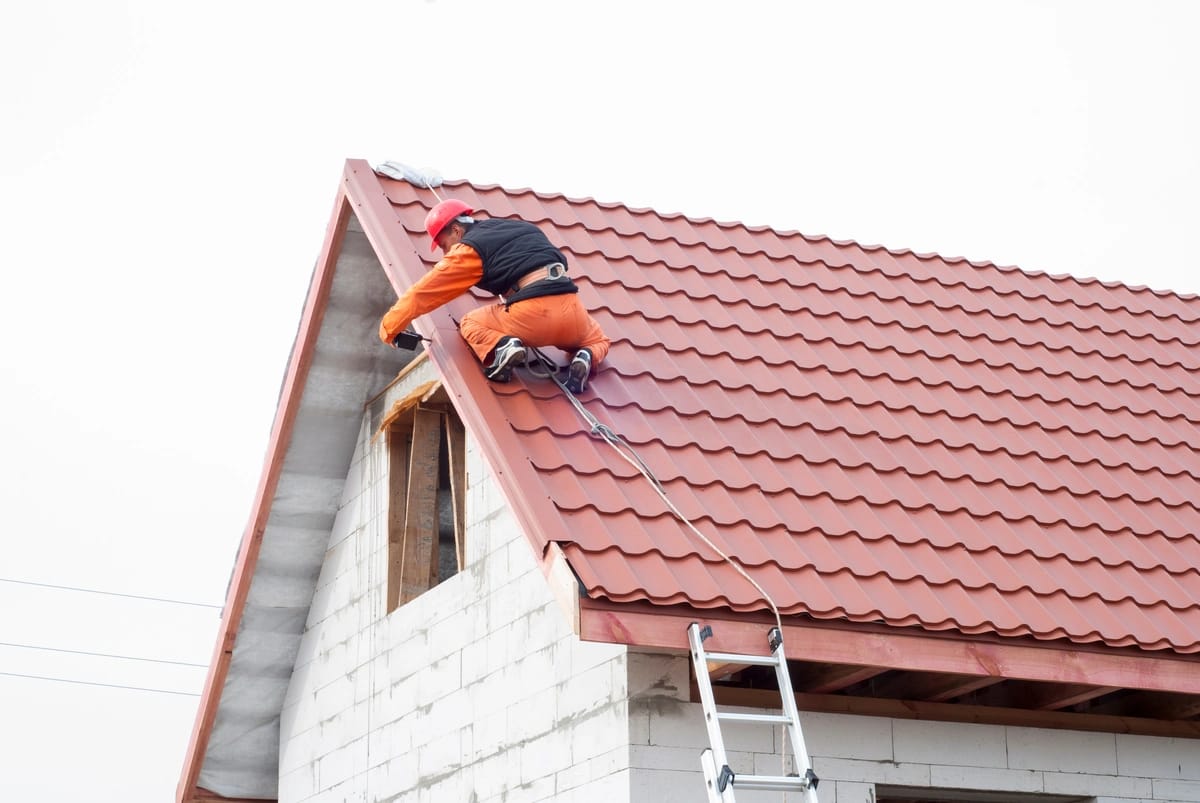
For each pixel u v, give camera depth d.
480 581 10.59
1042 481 10.23
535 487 8.49
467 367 9.45
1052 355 12.00
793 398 10.31
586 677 9.09
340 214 11.25
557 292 9.41
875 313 11.82
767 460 9.53
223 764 13.67
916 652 8.43
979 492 9.89
